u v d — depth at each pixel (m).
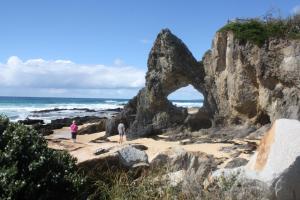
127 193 7.53
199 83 41.41
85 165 8.77
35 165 7.24
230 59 38.19
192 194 7.30
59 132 46.97
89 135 43.72
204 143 31.39
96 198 7.92
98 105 126.06
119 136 40.97
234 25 38.16
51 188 7.25
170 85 41.91
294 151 7.39
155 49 42.50
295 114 32.69
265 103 35.38
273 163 7.42
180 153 10.25
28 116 74.31
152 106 41.66
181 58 41.31
